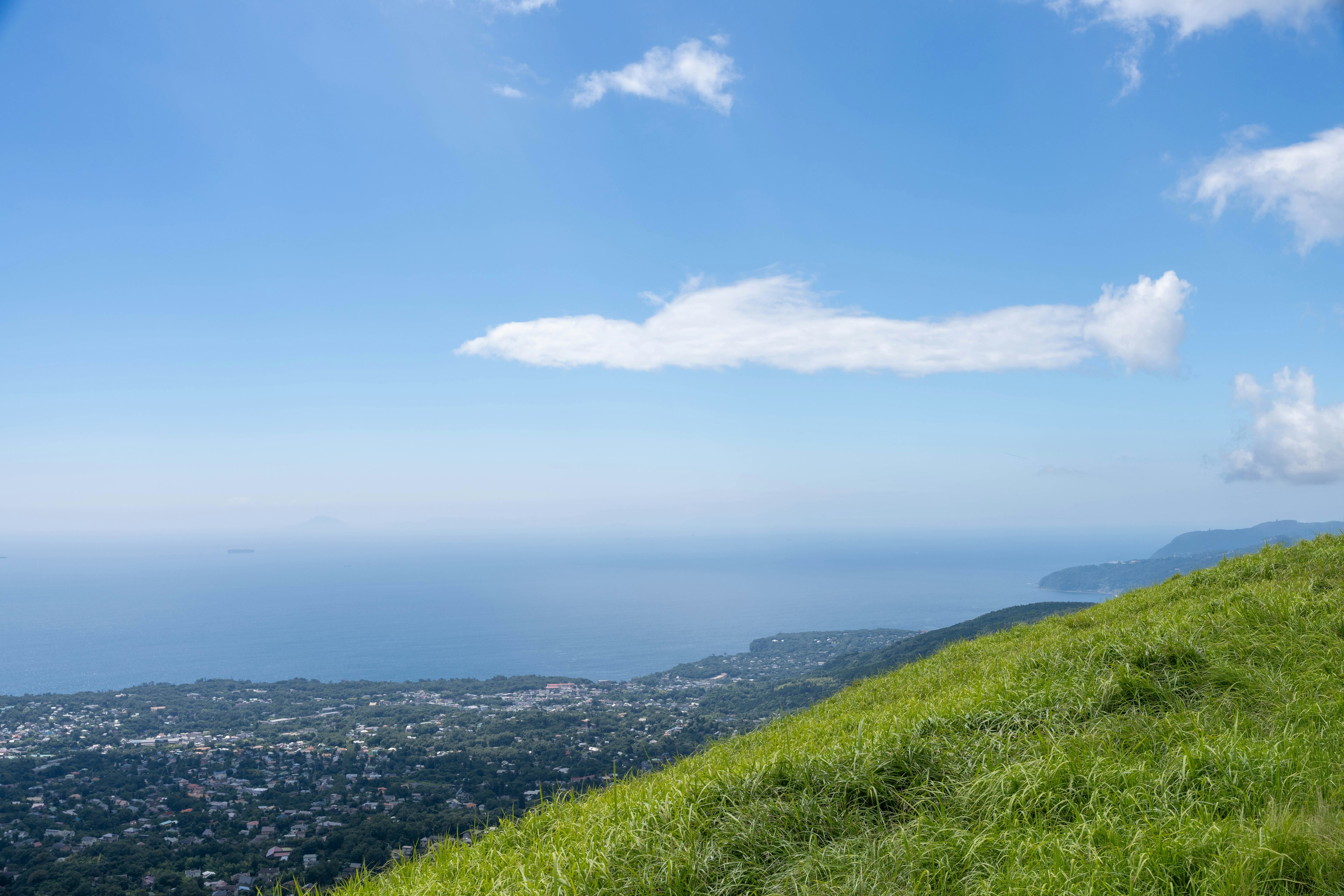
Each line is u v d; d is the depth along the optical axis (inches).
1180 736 220.8
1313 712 226.8
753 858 189.8
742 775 230.7
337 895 238.8
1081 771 200.7
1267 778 184.5
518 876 198.8
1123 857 158.6
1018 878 157.1
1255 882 142.3
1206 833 160.1
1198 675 274.7
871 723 295.3
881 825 200.7
